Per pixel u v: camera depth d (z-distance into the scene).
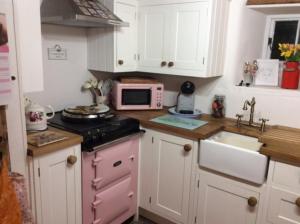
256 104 2.23
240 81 2.39
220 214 1.94
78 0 1.95
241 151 1.72
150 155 2.22
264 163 1.65
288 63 2.10
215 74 2.27
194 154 1.97
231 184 1.84
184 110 2.47
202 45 2.11
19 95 1.35
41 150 1.47
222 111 2.36
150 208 2.33
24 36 1.43
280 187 1.65
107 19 1.96
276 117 2.15
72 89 2.43
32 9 1.44
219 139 2.06
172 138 2.06
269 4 2.07
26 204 1.31
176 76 2.68
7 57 1.25
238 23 2.22
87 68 2.51
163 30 2.29
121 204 2.17
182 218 2.15
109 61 2.33
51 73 2.24
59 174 1.63
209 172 1.93
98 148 1.80
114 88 2.53
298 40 2.30
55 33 2.20
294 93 2.05
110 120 2.07
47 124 1.93
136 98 2.53
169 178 2.15
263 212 1.74
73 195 1.75
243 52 2.33
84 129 1.82
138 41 2.46
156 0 2.27
